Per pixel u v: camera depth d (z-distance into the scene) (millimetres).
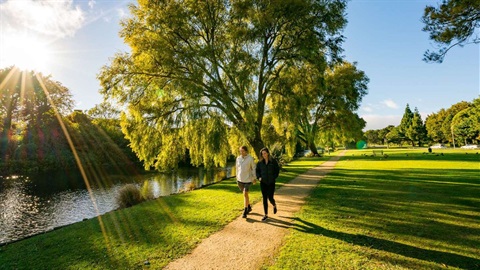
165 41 16344
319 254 4832
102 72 16609
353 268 4266
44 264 4914
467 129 62281
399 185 12023
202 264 4699
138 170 39406
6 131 42875
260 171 7488
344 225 6500
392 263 4398
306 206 8648
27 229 13016
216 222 7246
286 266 4418
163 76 17188
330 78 35250
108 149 45625
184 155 19766
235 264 4645
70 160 41438
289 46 18531
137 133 17297
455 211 7414
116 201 18844
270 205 9133
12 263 4996
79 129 45312
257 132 19094
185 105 17109
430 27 10391
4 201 19312
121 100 16672
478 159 24781
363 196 9891
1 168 35531
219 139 16547
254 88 19141
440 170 17234
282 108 18516
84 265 4812
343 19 17906
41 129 42906
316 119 37781
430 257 4570
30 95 47031
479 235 5539
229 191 12594
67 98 52625
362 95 38000
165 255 5141
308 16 17453
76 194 21656
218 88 18016
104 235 6531
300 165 26516
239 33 16922
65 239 6348
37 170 38094
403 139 101188
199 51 16594
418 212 7441
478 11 9273
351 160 31250
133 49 16453
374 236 5676
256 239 5840
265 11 16922
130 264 4785
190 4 16672
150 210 9070
